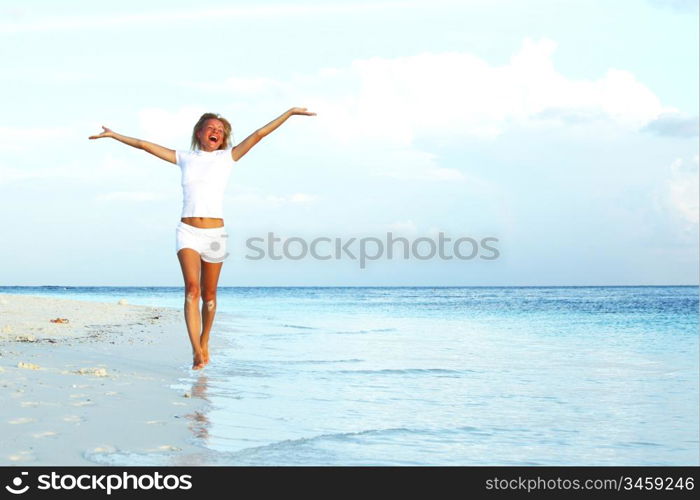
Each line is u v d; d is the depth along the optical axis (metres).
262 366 9.30
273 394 6.96
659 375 8.96
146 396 6.28
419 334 16.06
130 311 20.75
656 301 45.84
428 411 6.34
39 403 5.51
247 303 42.47
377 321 21.75
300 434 5.20
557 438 5.40
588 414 6.32
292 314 26.34
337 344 12.98
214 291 8.03
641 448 5.16
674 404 6.83
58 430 4.73
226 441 4.86
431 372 9.05
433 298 57.81
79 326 14.18
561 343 13.91
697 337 15.59
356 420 5.82
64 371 7.37
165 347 10.87
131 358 9.25
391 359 10.54
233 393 6.89
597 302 44.16
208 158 7.60
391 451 4.85
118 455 4.30
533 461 4.77
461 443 5.16
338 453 4.73
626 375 8.96
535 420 6.03
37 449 4.29
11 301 20.59
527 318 23.98
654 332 17.05
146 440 4.68
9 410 5.19
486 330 17.67
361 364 9.79
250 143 7.63
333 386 7.68
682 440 5.38
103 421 5.09
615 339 14.93
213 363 9.41
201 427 5.21
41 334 11.93
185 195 7.62
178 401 6.17
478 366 9.78
